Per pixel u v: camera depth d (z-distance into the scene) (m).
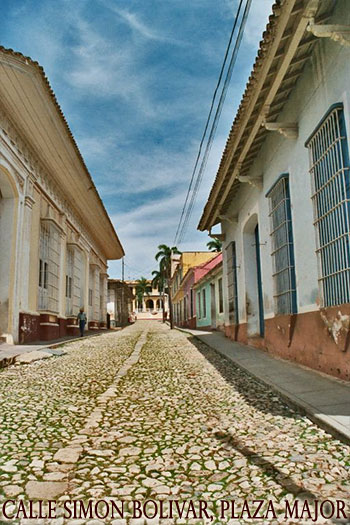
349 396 4.81
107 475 3.04
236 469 3.12
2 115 10.62
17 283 11.77
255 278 11.79
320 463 3.19
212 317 22.75
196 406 5.07
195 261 34.62
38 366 8.45
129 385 6.44
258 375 6.68
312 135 6.32
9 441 3.76
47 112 11.16
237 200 12.51
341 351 5.62
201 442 3.74
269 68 5.92
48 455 3.43
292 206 7.43
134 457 3.39
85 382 6.70
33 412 4.76
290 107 7.32
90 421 4.40
